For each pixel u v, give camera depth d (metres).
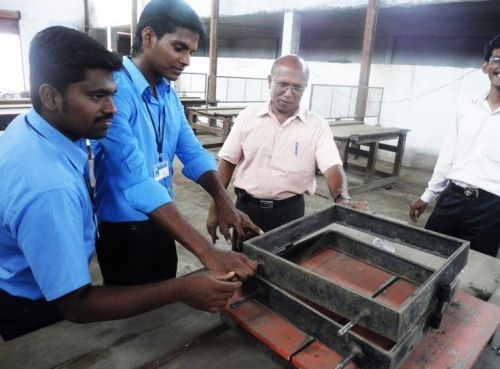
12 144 0.63
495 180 1.55
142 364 0.71
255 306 0.80
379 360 0.62
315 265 0.92
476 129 1.57
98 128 0.67
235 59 7.48
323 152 1.45
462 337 0.76
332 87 4.93
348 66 5.66
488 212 1.57
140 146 1.03
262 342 0.74
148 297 0.67
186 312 0.86
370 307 0.63
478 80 4.58
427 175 4.82
